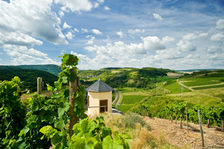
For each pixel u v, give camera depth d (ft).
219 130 32.45
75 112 7.19
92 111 50.29
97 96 50.03
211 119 37.11
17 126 9.78
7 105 9.31
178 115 39.40
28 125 8.18
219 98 209.87
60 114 6.93
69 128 7.19
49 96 9.73
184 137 24.73
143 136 20.79
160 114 60.70
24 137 8.25
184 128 31.99
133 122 29.14
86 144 3.41
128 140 4.04
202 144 20.77
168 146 19.13
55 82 7.56
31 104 8.54
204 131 30.37
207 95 244.01
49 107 8.46
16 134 9.60
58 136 5.74
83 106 7.46
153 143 19.33
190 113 46.78
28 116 8.81
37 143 8.48
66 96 7.64
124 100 295.69
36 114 8.41
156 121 39.04
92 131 4.81
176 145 20.16
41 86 11.60
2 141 9.33
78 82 7.52
